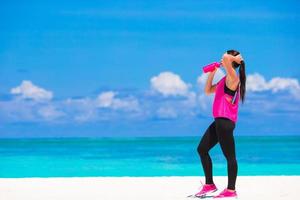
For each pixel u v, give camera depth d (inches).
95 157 1290.6
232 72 290.7
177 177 413.4
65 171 993.5
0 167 1072.8
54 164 1125.1
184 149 1331.2
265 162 1133.1
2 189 348.2
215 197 294.0
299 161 1144.8
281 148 1341.0
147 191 335.6
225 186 359.9
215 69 303.9
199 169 968.3
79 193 328.8
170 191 335.0
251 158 1181.1
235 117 295.1
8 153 1307.8
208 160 304.3
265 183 372.5
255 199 301.3
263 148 1350.9
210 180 305.3
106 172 971.3
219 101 293.9
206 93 308.0
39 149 1348.4
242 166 1030.4
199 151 305.3
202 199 299.7
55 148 1390.3
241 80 296.5
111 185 364.5
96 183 375.6
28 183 378.0
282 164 1089.4
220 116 292.0
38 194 325.4
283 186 357.1
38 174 941.2
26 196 318.0
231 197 294.7
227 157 295.0
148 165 1091.9
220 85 296.7
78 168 1052.5
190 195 315.0
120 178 407.8
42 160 1197.1
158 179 397.4
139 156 1253.1
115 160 1212.5
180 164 1091.3
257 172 898.7
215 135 300.8
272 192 330.0
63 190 342.0
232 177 294.4
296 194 321.4
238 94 295.3
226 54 294.2
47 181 389.4
